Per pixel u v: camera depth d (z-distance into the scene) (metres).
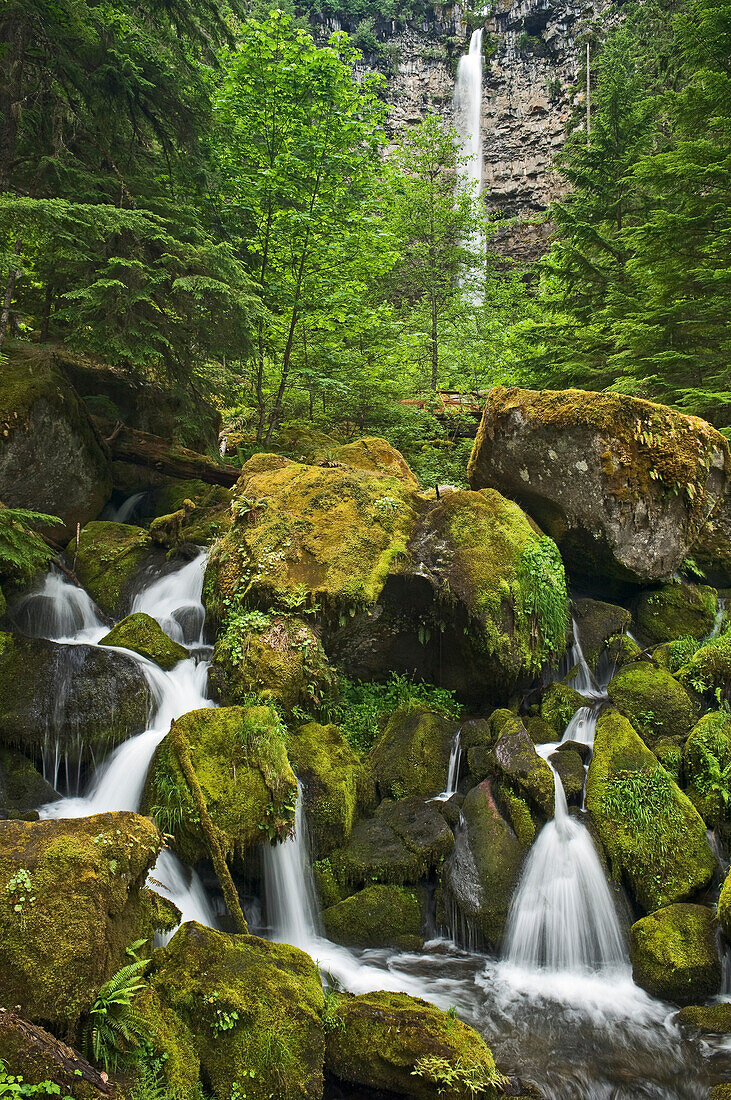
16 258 8.56
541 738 7.02
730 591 9.73
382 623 7.49
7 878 3.64
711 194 11.12
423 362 18.58
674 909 5.41
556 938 5.46
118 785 6.04
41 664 6.60
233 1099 3.62
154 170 12.06
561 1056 4.44
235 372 13.80
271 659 6.80
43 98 10.88
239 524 8.04
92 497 11.02
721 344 11.41
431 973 5.24
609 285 14.23
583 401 8.45
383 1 53.59
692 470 8.46
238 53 11.62
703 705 7.40
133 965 3.67
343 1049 4.09
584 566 9.21
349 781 6.27
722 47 11.41
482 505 8.11
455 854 5.93
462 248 18.31
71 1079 3.09
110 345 10.30
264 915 5.54
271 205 12.08
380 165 12.73
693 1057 4.45
